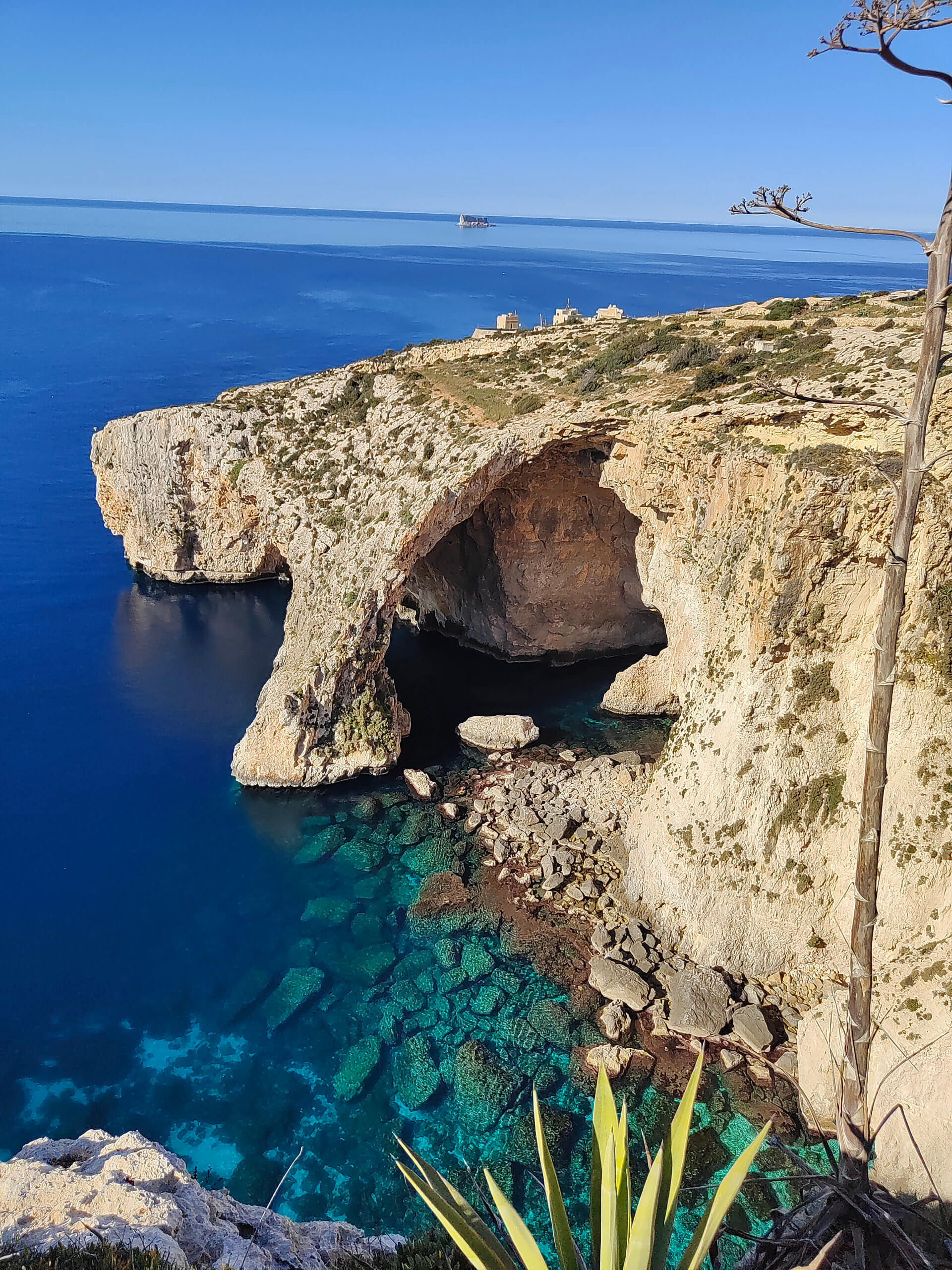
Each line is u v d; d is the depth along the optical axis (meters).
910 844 25.39
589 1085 26.31
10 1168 16.28
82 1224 13.73
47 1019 29.06
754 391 36.59
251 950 32.28
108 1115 25.55
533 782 42.12
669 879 31.41
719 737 31.06
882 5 7.28
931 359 8.20
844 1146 9.66
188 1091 26.39
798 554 28.16
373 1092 26.36
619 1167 8.85
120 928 33.31
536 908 34.06
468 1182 23.53
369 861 37.34
